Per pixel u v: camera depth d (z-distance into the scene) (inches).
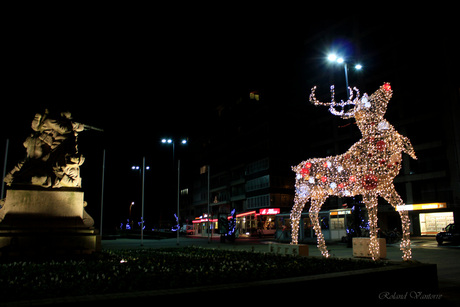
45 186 406.3
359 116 446.6
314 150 2032.5
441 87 1513.3
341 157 462.6
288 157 2105.1
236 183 2389.3
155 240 1457.9
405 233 394.9
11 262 347.3
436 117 1519.4
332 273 256.8
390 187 412.8
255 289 210.4
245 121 2375.7
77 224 409.4
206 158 2935.5
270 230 1770.4
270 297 214.7
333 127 1946.4
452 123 1465.3
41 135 421.7
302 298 226.1
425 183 1537.9
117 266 309.0
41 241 377.7
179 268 307.3
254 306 208.4
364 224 1200.8
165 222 2849.4
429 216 1512.1
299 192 497.0
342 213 1119.0
